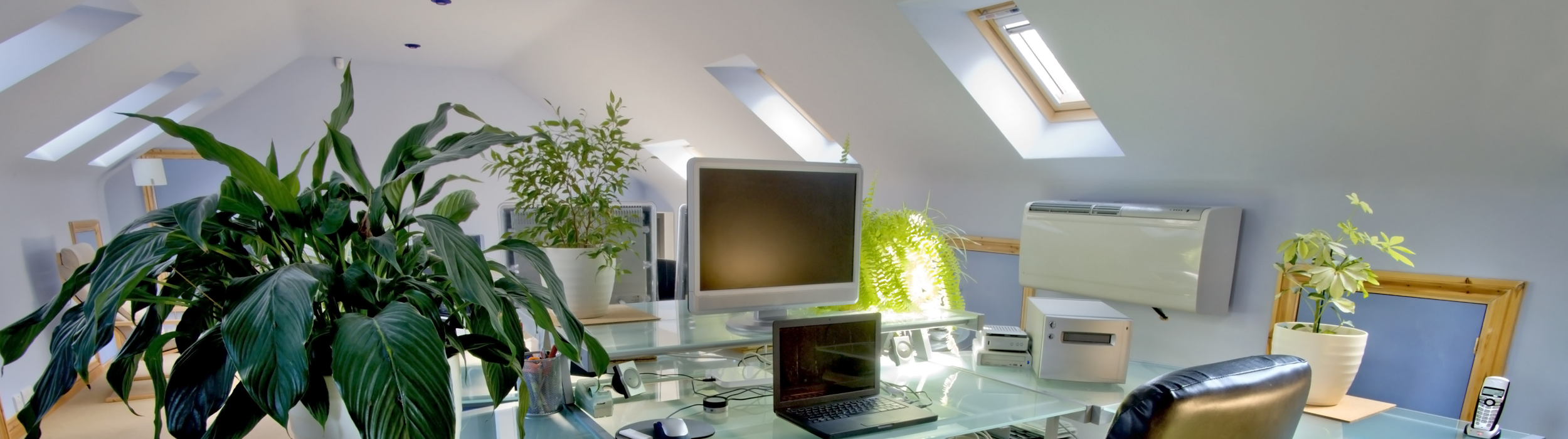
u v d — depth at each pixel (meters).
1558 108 1.90
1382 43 1.97
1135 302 3.05
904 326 2.10
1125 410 1.24
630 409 1.79
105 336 1.05
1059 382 2.16
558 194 1.97
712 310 1.90
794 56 3.48
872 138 4.02
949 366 2.25
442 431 0.94
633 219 2.46
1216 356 3.03
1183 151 2.85
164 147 5.71
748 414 1.78
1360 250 2.62
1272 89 2.31
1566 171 2.10
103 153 4.99
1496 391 1.89
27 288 4.09
